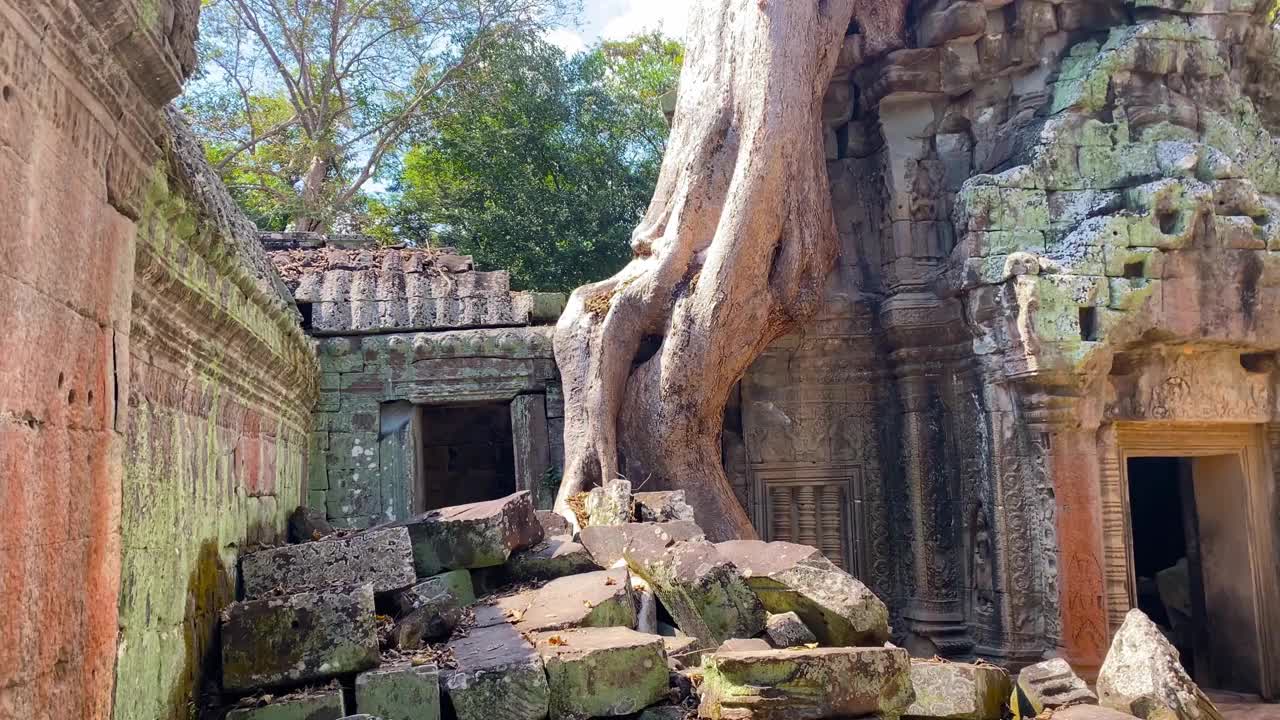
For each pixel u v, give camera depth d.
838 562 11.87
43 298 2.50
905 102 12.05
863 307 12.09
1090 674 10.09
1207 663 11.95
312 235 12.66
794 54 10.27
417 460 11.37
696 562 6.26
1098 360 10.23
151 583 3.97
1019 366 10.37
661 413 10.24
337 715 4.52
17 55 2.35
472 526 6.54
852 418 12.04
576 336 10.85
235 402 5.70
